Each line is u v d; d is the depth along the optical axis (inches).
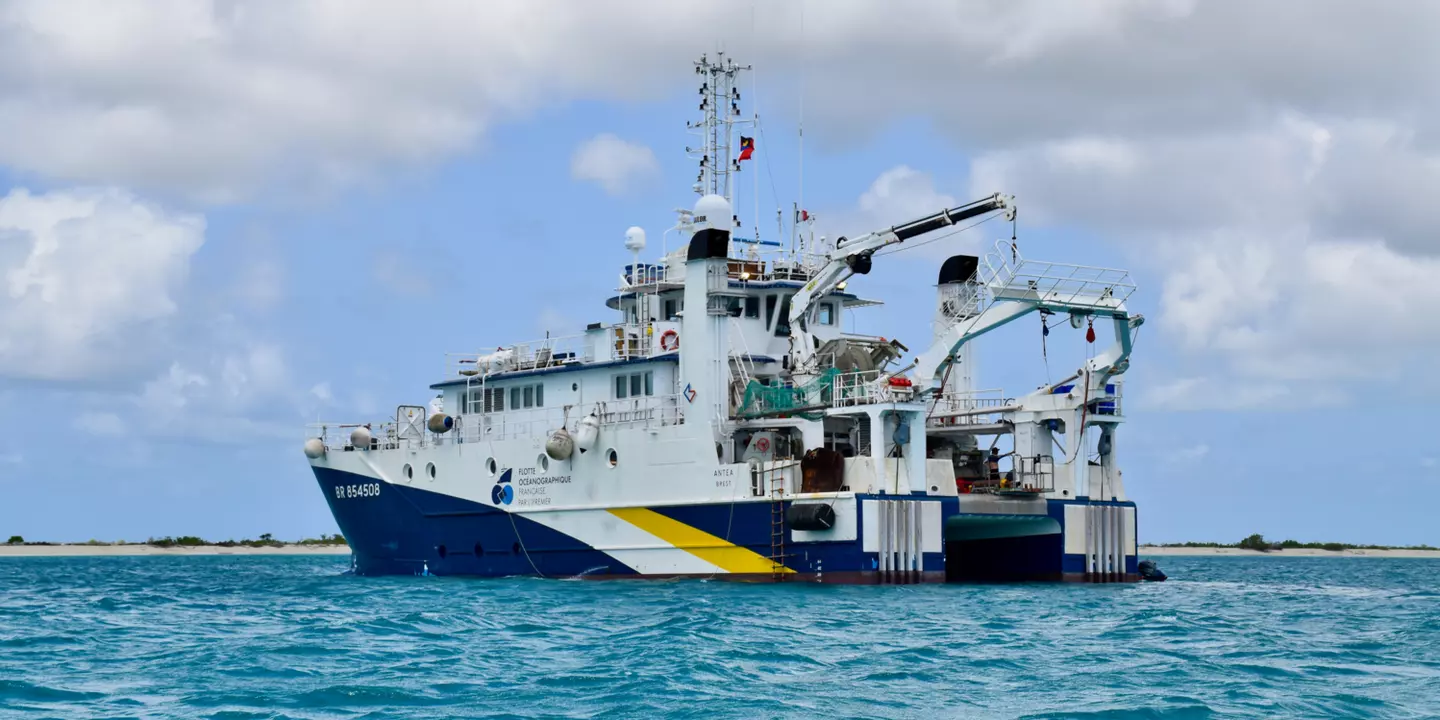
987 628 1430.9
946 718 976.3
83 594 2160.4
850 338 2129.7
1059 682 1108.5
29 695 1059.3
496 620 1509.6
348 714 982.4
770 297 2156.7
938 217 1988.2
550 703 1019.3
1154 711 994.7
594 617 1530.5
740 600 1683.1
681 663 1173.7
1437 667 1200.8
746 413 1998.0
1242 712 992.2
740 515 1909.4
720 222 2064.5
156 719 970.7
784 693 1056.2
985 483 2110.0
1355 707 1012.5
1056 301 1927.9
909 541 1883.6
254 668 1176.8
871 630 1402.6
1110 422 2119.8
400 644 1322.6
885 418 1905.8
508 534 2142.0
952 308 2154.3
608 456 2036.2
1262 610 1731.1
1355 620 1603.1
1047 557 2065.7
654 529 1982.0
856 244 2039.9
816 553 1862.7
